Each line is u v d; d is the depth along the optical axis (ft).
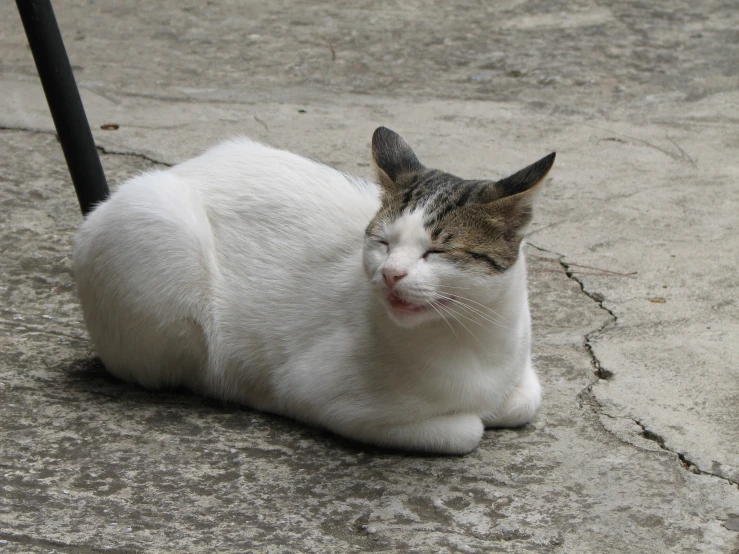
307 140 29.22
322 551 12.16
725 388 16.87
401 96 33.73
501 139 29.91
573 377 17.30
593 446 15.10
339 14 42.86
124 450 14.29
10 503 12.75
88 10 42.57
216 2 44.39
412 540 12.50
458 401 14.40
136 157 27.20
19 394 15.74
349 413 14.48
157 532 12.34
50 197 24.31
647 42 39.32
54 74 18.58
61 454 14.06
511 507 13.39
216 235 15.81
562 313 19.77
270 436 15.05
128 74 34.94
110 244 15.26
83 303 16.10
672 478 14.20
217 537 12.32
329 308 14.87
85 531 12.24
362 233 15.24
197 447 14.53
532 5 44.01
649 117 32.14
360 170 26.84
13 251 21.34
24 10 18.11
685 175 27.37
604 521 13.12
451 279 13.03
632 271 21.67
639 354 18.10
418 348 13.84
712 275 21.44
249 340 15.51
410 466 14.35
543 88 34.65
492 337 14.14
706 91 34.55
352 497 13.48
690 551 12.50
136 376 16.26
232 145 17.44
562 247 22.81
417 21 41.91
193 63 36.47
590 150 29.22
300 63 36.86
